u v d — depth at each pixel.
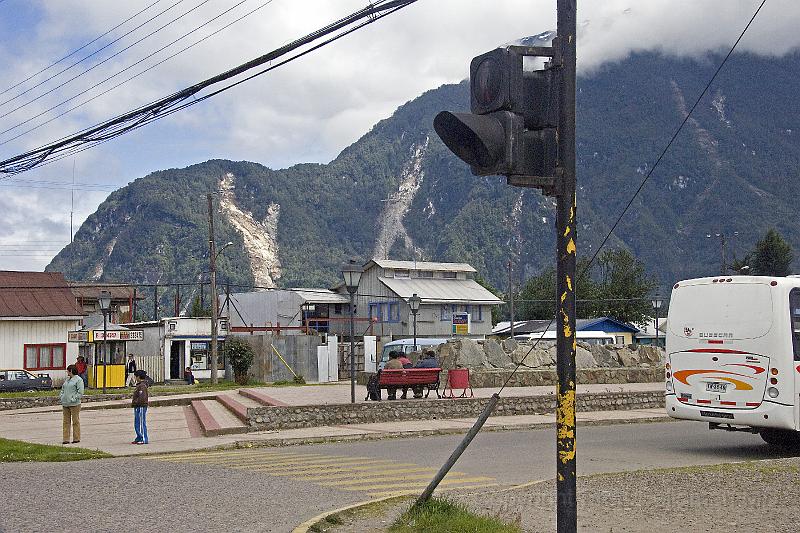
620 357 35.22
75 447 17.84
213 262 45.28
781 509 9.72
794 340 16.58
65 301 50.66
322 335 55.25
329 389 33.09
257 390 32.56
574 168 6.04
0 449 17.02
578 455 16.70
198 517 9.47
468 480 13.01
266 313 73.50
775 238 76.25
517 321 87.56
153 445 18.36
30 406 31.98
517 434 20.58
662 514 9.46
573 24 6.06
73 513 9.69
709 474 12.35
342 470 14.02
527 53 6.03
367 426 21.33
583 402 25.58
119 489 11.55
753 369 16.73
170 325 58.22
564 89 6.02
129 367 49.66
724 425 17.70
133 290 74.19
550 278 91.31
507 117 5.91
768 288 16.73
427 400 23.14
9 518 9.37
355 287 23.91
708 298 17.56
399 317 69.94
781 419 16.38
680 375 17.83
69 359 50.12
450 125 6.00
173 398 31.81
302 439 18.78
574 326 6.02
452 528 8.27
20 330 48.81
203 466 14.48
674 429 22.06
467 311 72.38
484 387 30.33
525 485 11.50
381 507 10.20
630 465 15.20
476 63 6.15
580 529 8.70
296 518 9.43
